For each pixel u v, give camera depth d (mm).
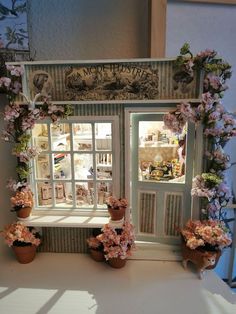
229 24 1253
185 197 1129
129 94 1060
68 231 1219
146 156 1142
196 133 1057
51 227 1216
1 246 1244
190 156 1089
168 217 1168
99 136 1123
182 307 887
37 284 1014
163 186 1142
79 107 1082
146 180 1156
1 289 984
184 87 1034
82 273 1082
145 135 1121
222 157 1035
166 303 906
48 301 918
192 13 1217
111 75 1052
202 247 1048
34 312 866
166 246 1182
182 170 1121
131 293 958
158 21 1170
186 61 983
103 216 1178
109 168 1147
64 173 1182
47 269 1110
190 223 1095
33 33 1235
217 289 984
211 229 1031
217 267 1477
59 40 1251
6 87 1062
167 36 1222
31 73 1075
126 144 1088
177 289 982
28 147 1094
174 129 993
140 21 1242
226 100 1328
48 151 1146
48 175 1189
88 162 1163
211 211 1082
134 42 1263
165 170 1138
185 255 1085
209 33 1246
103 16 1239
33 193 1175
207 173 1041
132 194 1175
